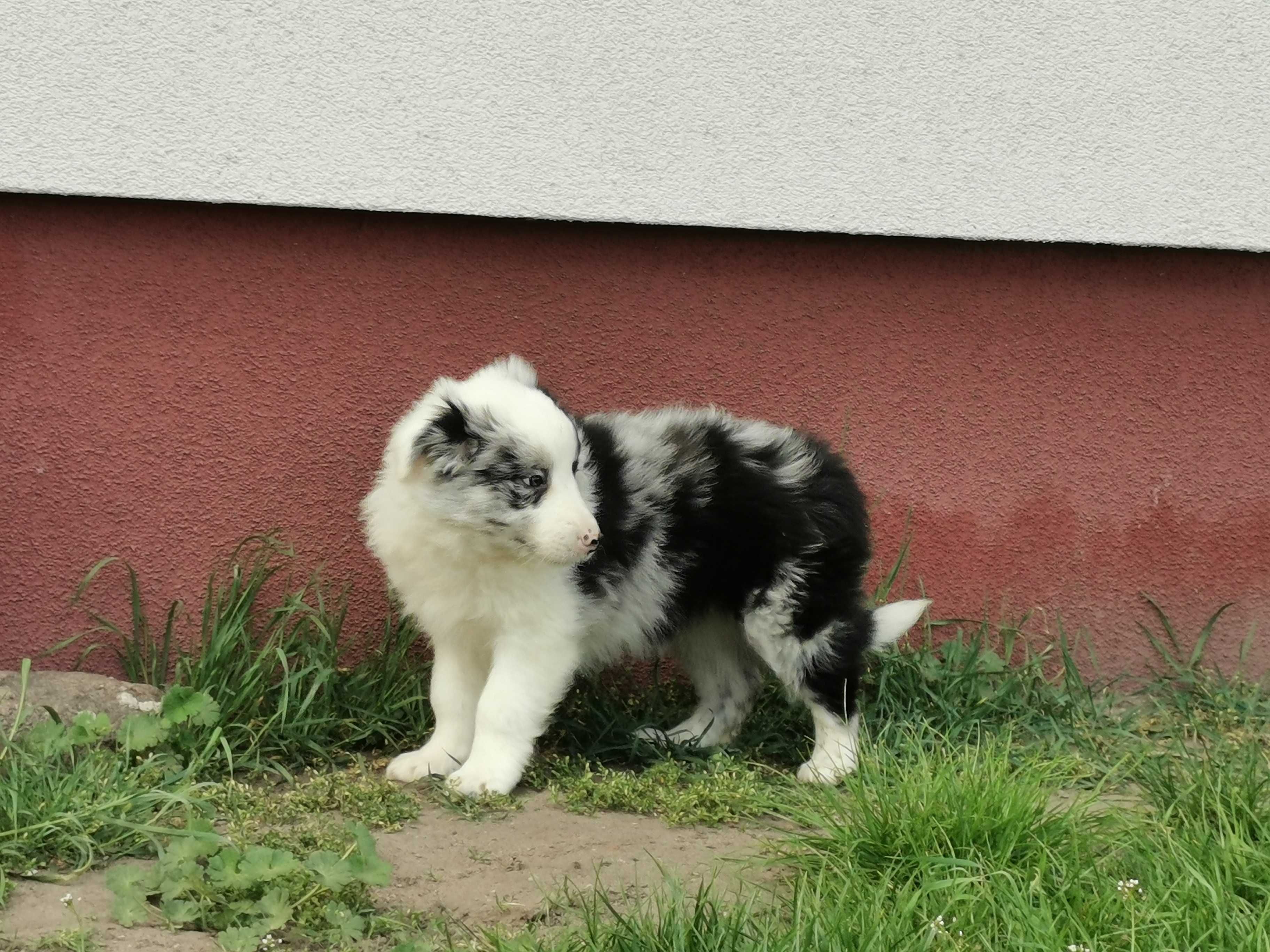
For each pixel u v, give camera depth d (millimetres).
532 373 2203
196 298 2297
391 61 2281
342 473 2338
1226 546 2484
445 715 2182
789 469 2229
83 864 1911
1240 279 2455
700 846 2016
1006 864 1901
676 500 2213
